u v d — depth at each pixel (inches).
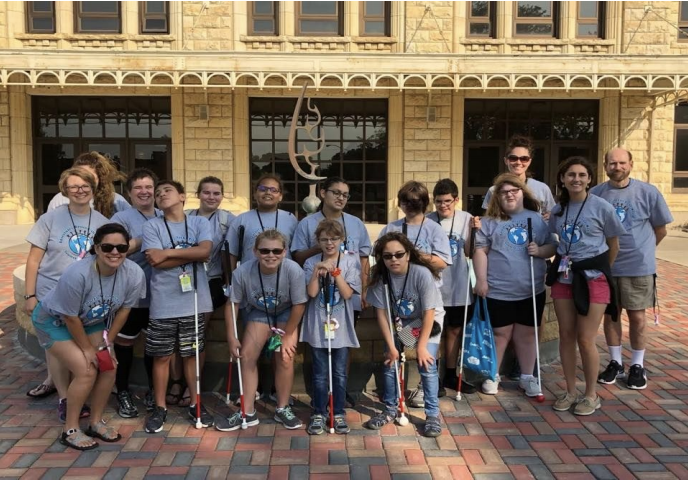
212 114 684.7
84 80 668.7
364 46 687.7
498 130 708.7
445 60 618.8
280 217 190.2
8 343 248.5
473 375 203.0
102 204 195.2
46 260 171.6
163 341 167.5
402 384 175.5
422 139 692.1
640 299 196.5
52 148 705.6
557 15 698.2
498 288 190.7
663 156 698.2
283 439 162.4
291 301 170.9
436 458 151.3
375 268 174.6
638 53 669.9
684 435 163.8
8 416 177.0
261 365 192.5
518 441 160.7
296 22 695.1
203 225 174.6
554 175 714.2
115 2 688.4
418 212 182.4
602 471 144.0
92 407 161.8
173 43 679.1
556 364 227.0
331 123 708.0
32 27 686.5
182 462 148.6
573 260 175.9
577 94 689.6
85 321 155.9
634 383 198.8
